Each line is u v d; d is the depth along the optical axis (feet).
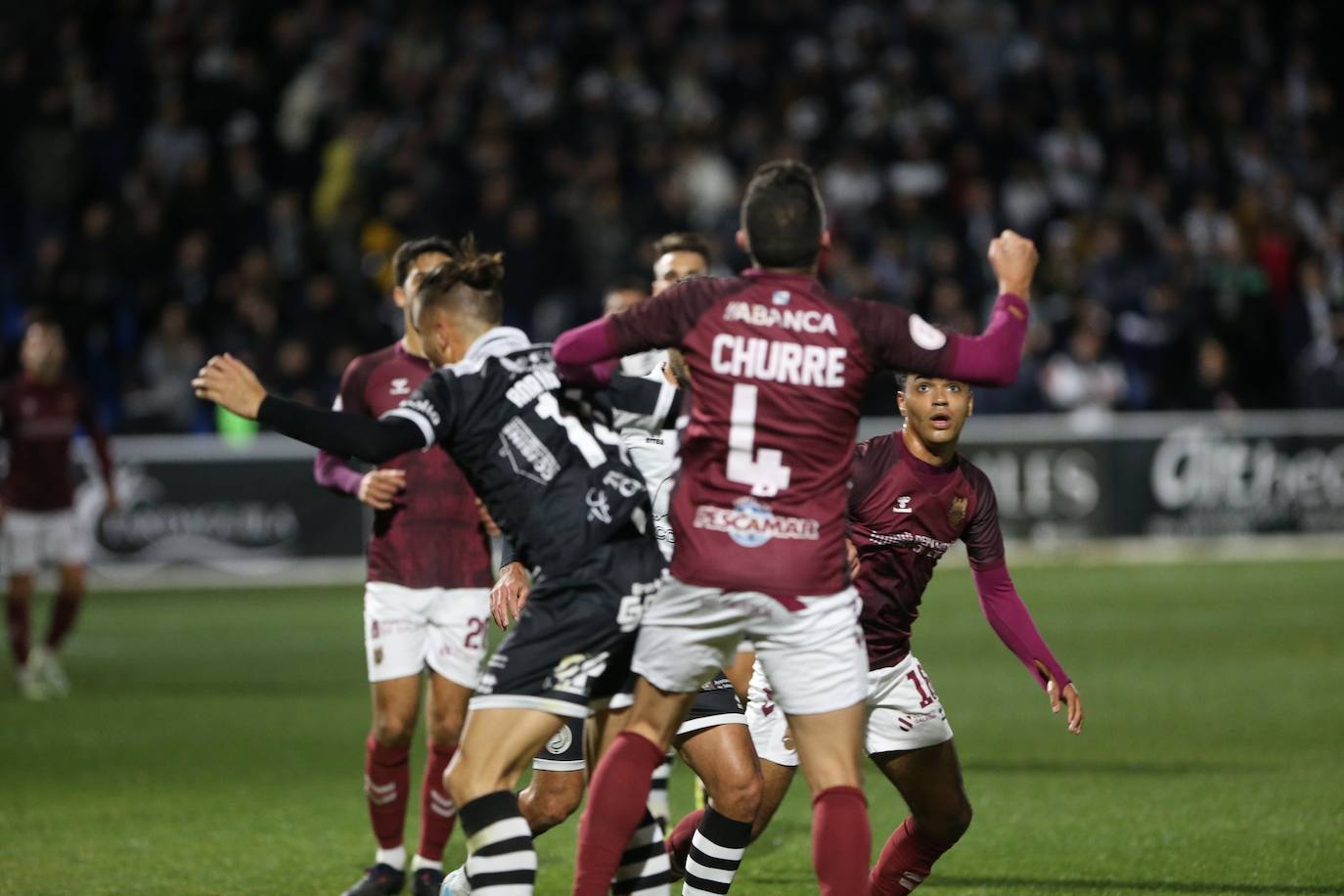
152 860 73.87
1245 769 92.07
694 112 249.55
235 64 232.32
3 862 73.41
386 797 68.80
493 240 216.33
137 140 233.55
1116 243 240.53
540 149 238.48
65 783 91.30
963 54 281.33
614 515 52.19
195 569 190.80
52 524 127.54
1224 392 223.30
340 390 75.46
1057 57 277.03
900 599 59.72
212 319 209.46
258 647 146.10
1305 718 108.47
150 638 151.94
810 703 49.96
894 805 85.30
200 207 214.90
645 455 62.34
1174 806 82.89
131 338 210.38
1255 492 216.33
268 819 82.38
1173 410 228.63
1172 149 272.31
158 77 233.96
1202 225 253.24
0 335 206.08
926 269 230.68
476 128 240.12
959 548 223.51
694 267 83.15
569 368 51.65
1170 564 201.36
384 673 69.05
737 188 245.04
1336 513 218.79
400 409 51.96
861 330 49.55
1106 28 284.61
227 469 191.31
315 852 75.61
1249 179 272.72
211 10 240.53
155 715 113.50
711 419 49.83
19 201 221.46
